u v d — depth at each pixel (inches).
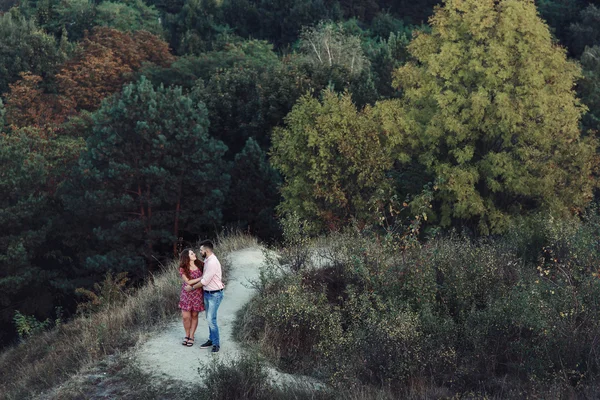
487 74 979.3
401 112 1034.7
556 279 421.4
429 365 349.7
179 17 2947.8
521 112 964.6
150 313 450.9
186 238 1216.8
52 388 370.3
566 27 2482.8
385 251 452.4
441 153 1074.7
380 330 356.2
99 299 538.6
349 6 3061.0
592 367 327.3
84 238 1232.8
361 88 1338.6
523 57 986.1
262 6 2977.4
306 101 1051.9
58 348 446.6
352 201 945.5
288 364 378.9
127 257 1058.7
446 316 388.8
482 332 362.0
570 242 466.6
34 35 2180.1
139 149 1141.7
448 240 510.6
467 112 982.4
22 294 1213.7
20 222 1186.6
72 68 2012.8
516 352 348.5
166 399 331.0
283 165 1029.8
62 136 1526.8
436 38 1087.6
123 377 358.0
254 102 1397.6
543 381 319.6
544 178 952.3
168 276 529.3
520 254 522.9
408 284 418.3
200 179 1135.0
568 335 341.7
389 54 1669.5
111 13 2790.4
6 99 1877.5
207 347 386.3
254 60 2036.2
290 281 435.2
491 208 989.2
